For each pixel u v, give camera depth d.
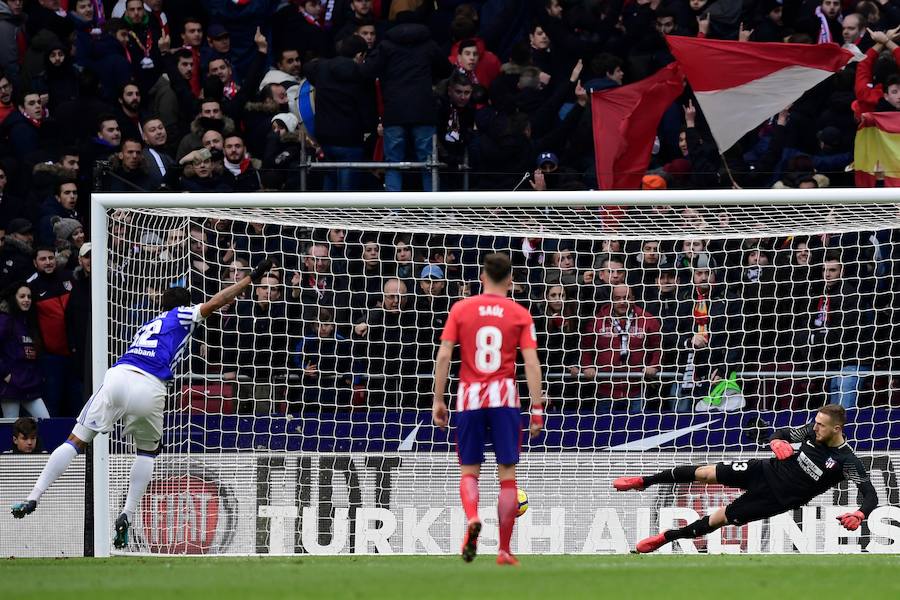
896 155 43.59
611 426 38.56
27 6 52.41
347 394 41.22
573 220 41.12
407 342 41.59
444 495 37.88
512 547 37.94
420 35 44.00
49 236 44.59
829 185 45.94
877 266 40.59
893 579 21.73
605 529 38.03
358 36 45.94
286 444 38.25
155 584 20.64
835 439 31.16
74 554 37.81
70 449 32.16
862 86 45.62
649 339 40.81
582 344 41.12
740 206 40.62
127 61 51.22
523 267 39.81
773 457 35.09
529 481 38.16
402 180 46.22
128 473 36.91
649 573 22.53
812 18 50.47
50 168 46.19
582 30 50.28
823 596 18.23
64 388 43.03
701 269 38.75
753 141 48.47
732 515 32.31
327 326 39.72
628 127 44.25
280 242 40.66
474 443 23.92
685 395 40.66
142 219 39.72
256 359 41.25
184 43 51.62
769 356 41.50
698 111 48.34
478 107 48.59
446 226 40.50
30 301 41.88
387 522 37.66
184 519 37.25
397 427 38.44
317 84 44.97
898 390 37.97
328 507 37.59
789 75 42.31
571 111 46.97
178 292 33.53
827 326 41.50
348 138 45.06
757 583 20.39
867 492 30.88
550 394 41.34
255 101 49.34
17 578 23.17
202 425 37.91
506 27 52.28
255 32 52.19
